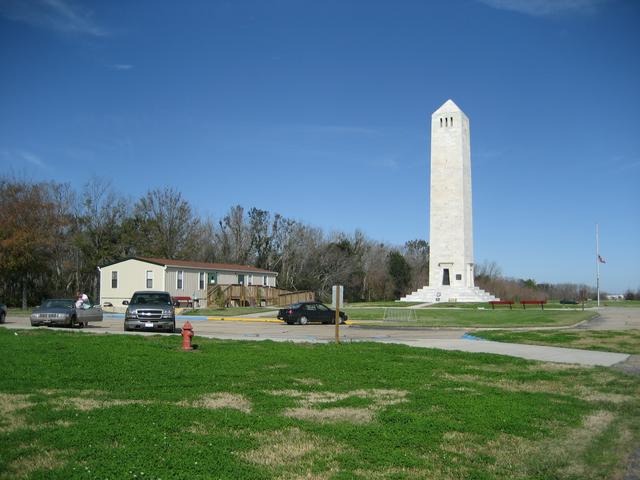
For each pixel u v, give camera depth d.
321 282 88.31
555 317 41.03
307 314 34.91
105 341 18.94
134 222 69.81
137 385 11.61
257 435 8.22
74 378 12.05
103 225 68.44
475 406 10.41
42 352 15.77
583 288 117.62
